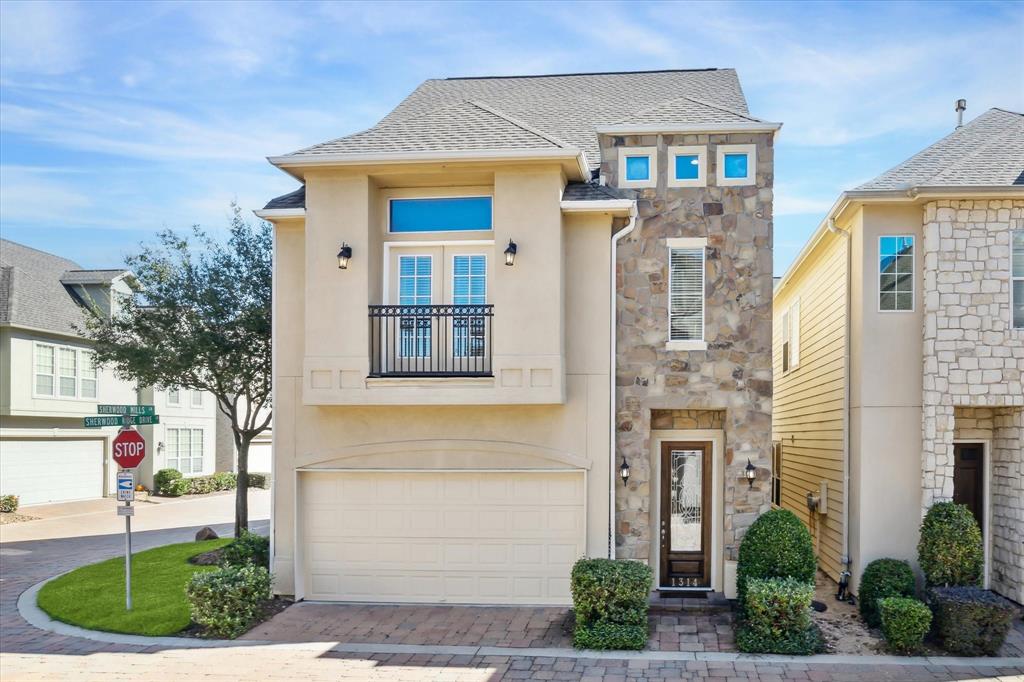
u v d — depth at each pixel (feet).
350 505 42.22
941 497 39.55
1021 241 40.45
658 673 31.60
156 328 54.95
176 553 53.47
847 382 43.14
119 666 32.73
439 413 41.70
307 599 42.16
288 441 42.47
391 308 40.65
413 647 34.76
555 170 39.86
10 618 40.75
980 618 33.68
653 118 43.45
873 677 31.19
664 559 42.86
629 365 42.09
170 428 104.73
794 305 60.13
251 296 54.95
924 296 40.86
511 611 39.81
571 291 41.52
